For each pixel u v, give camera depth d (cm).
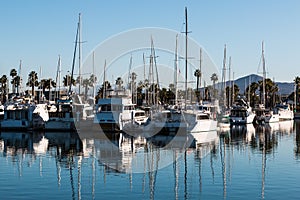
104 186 2531
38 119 6688
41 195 2300
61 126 6569
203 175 2877
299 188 2427
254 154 3931
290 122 10000
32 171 3009
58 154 3941
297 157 3697
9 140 5275
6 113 6781
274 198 2216
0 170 3047
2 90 12488
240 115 8606
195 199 2230
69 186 2520
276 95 15662
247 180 2677
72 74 6669
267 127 7925
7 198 2225
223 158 3681
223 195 2305
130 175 2877
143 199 2241
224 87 7950
